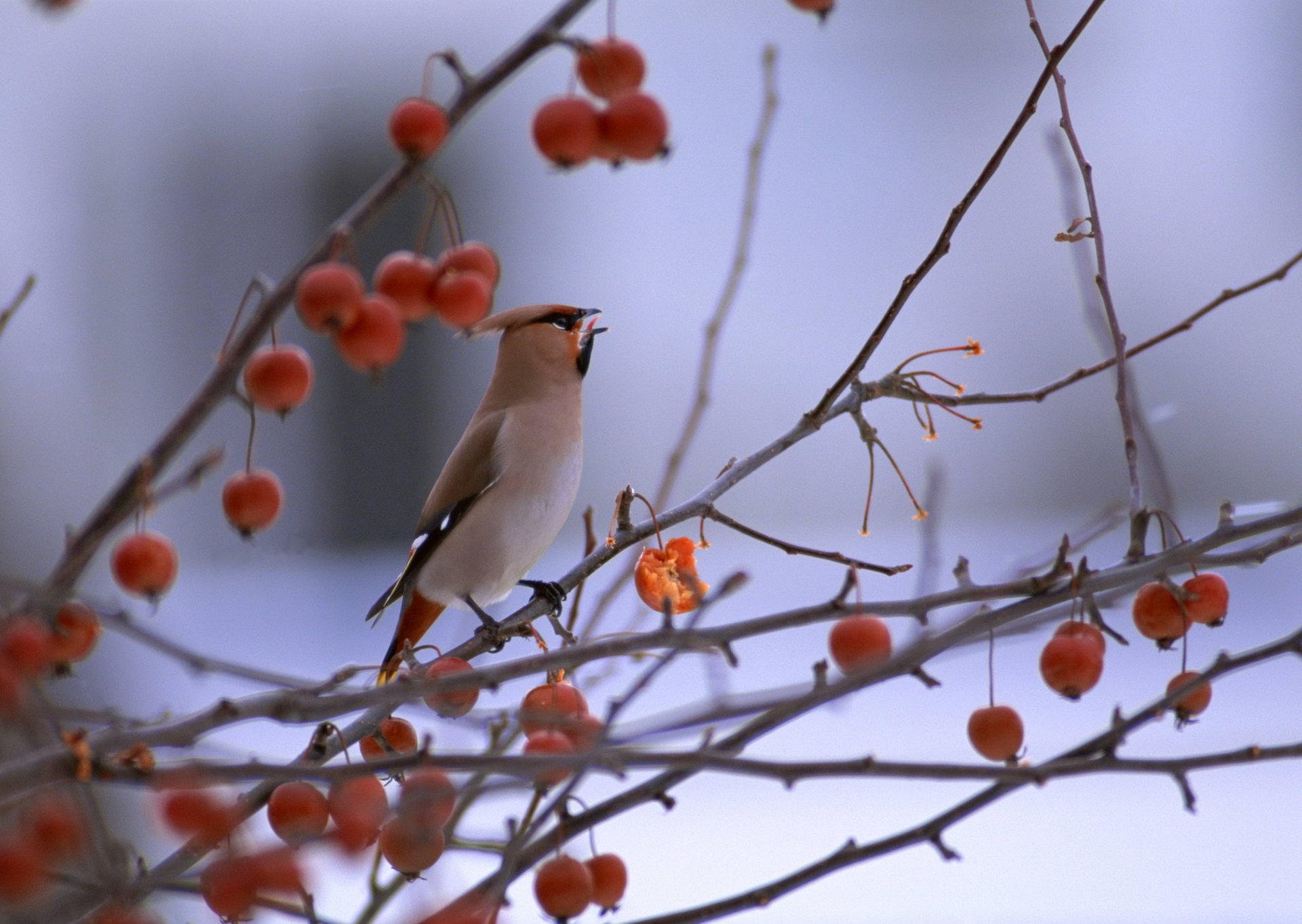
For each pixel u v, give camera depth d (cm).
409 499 1345
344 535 1337
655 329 1366
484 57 1391
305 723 419
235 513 431
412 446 1357
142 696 1057
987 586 462
